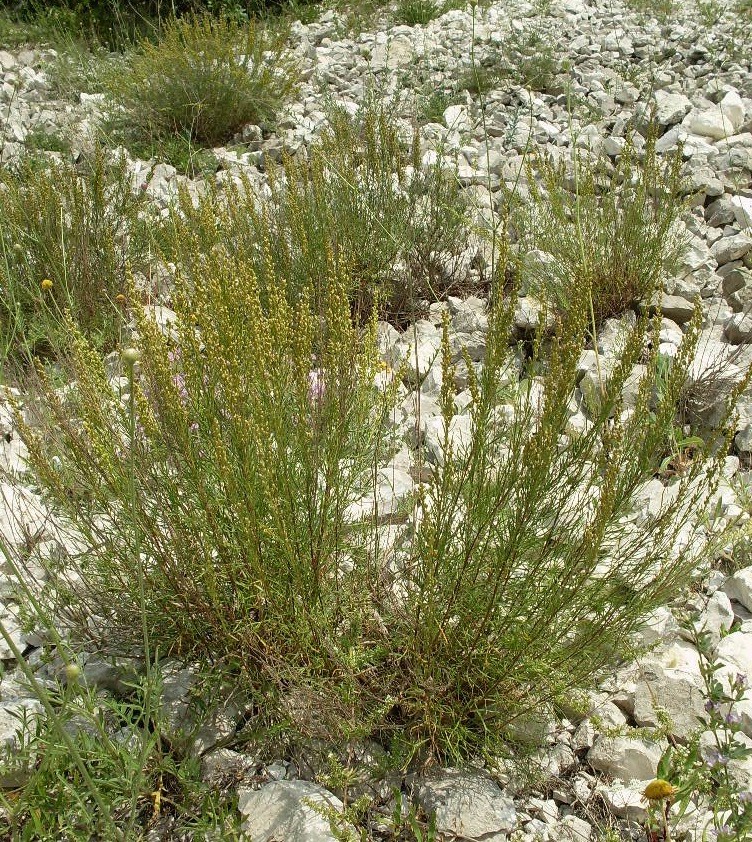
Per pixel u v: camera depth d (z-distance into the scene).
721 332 1.87
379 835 1.01
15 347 1.71
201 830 0.95
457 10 4.09
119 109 3.19
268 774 1.08
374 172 2.09
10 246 1.91
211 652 1.16
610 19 3.66
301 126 3.04
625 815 1.02
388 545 1.31
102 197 2.08
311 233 1.86
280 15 4.46
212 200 1.88
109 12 4.50
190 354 1.15
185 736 1.11
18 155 2.78
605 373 1.67
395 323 2.02
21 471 1.49
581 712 1.05
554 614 1.01
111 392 1.22
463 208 2.13
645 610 1.09
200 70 3.08
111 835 0.91
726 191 2.37
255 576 1.11
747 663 1.19
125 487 1.12
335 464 1.11
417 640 1.07
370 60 3.63
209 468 1.16
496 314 1.09
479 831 1.00
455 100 2.99
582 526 1.17
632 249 1.91
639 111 2.71
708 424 1.64
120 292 1.95
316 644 1.12
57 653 1.23
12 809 0.94
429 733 1.07
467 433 1.54
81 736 0.98
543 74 3.09
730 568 1.35
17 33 4.53
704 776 0.95
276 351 1.15
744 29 3.36
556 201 1.86
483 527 1.03
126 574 1.21
